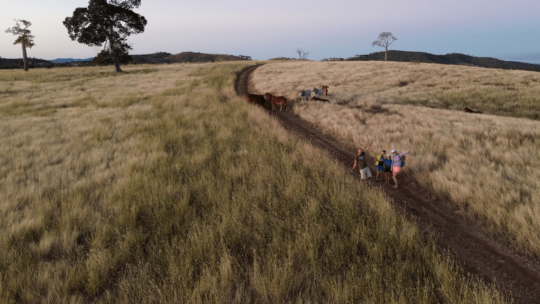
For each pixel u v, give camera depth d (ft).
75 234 15.60
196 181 23.20
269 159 28.25
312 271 13.12
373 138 36.65
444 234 16.72
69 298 11.54
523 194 19.33
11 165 26.63
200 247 14.20
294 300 11.62
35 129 40.55
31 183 22.65
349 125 42.75
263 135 36.88
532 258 14.25
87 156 29.45
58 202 19.83
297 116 54.54
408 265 13.04
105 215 18.06
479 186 20.88
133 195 20.29
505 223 16.56
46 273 12.41
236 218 17.16
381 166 25.03
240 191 20.94
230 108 54.19
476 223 17.66
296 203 19.47
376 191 21.66
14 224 16.29
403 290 11.47
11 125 42.63
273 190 21.47
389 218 17.15
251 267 13.47
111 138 37.55
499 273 13.30
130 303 11.38
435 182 22.71
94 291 11.98
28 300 11.38
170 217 17.65
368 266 12.86
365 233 15.60
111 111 54.39
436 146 31.71
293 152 30.58
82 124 44.11
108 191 21.39
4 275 12.49
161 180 22.80
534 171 22.53
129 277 12.56
